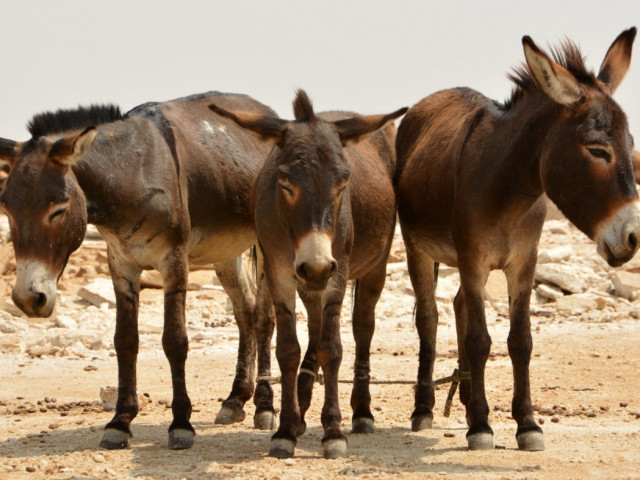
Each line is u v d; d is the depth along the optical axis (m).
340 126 13.16
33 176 12.90
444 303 29.42
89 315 28.28
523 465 12.59
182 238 14.62
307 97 13.20
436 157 15.29
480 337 13.65
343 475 12.10
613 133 12.34
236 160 16.30
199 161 15.55
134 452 13.81
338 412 13.29
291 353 13.32
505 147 13.54
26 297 12.62
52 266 12.99
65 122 14.02
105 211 13.96
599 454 13.23
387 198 15.36
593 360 22.28
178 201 14.58
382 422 16.38
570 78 12.56
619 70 13.73
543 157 12.98
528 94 13.73
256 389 16.12
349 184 13.83
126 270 14.69
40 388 20.33
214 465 12.66
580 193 12.51
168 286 14.44
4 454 13.81
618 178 12.22
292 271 13.38
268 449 13.92
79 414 17.50
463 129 14.62
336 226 12.97
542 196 13.89
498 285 30.55
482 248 13.70
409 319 28.28
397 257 35.44
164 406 18.12
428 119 16.64
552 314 28.06
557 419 15.88
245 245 16.83
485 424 13.68
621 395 18.61
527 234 13.71
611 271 32.41
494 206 13.52
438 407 17.80
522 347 13.66
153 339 25.83
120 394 14.45
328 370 13.29
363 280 15.70
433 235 15.30
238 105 17.36
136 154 14.32
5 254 34.59
